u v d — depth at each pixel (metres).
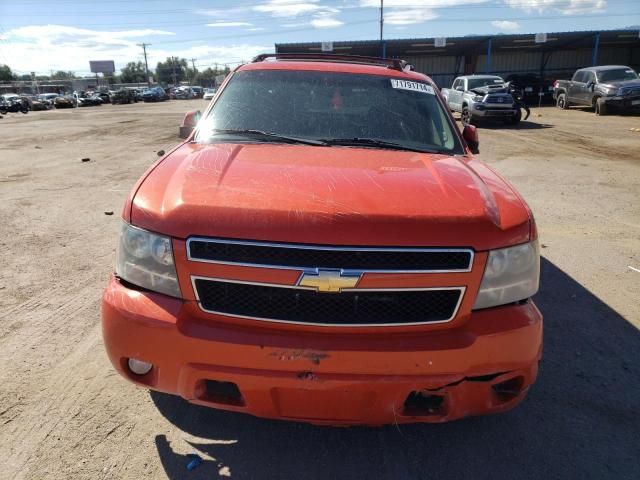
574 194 7.98
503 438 2.63
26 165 10.43
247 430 2.62
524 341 2.18
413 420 2.18
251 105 3.35
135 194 2.34
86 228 5.95
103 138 16.05
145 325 2.10
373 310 2.08
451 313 2.13
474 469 2.41
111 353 2.22
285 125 3.22
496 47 37.94
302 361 2.04
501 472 2.40
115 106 48.47
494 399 2.27
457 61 41.03
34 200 7.28
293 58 4.29
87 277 4.52
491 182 2.61
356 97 3.46
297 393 2.08
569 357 3.41
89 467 2.35
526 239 2.26
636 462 2.49
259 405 2.12
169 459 2.41
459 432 2.66
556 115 22.72
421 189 2.33
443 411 2.19
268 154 2.77
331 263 2.02
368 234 2.03
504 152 12.30
